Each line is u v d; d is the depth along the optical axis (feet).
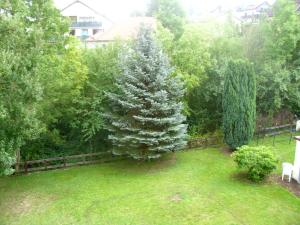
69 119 57.00
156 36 59.00
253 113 58.23
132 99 50.49
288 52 68.95
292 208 39.68
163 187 46.06
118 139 51.24
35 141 56.34
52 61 46.24
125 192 44.70
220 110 68.95
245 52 69.97
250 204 40.68
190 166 53.98
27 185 47.24
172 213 38.96
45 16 43.86
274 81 65.62
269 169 45.42
